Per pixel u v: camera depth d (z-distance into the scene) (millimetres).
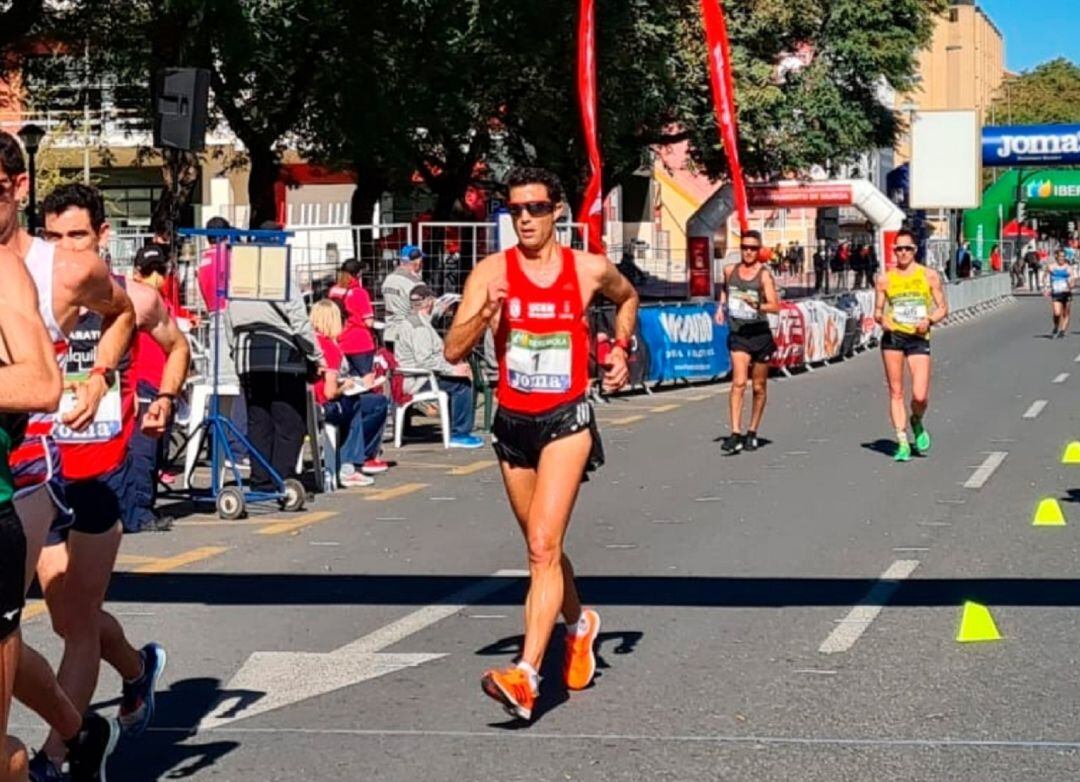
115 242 27125
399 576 11516
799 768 6898
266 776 6895
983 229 84125
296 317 14758
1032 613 9984
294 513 14664
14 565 4875
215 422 14539
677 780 6758
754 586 10953
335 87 32625
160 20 28188
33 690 6000
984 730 7449
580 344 7645
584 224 23234
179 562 12109
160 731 7602
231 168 44531
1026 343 39406
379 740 7430
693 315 29500
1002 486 15695
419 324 19875
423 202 57562
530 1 32406
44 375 4859
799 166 52406
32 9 28219
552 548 7543
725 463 17922
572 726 7621
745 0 47562
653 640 9391
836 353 35688
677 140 48562
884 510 14289
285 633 9695
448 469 17859
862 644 9227
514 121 41094
